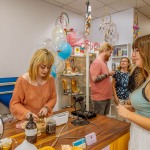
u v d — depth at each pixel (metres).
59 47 3.03
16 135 1.23
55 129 1.31
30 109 1.55
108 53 2.70
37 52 1.51
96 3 3.74
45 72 1.49
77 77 3.89
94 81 2.60
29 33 3.44
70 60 3.75
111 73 2.72
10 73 3.21
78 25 4.51
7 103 2.87
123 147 1.37
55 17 3.90
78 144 1.06
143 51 0.99
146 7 3.99
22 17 3.31
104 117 1.70
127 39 4.09
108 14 4.42
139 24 4.30
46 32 3.74
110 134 1.28
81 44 3.52
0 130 0.93
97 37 4.79
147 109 1.02
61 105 3.73
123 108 1.11
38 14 3.57
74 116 1.68
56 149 1.05
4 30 3.07
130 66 2.73
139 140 1.09
